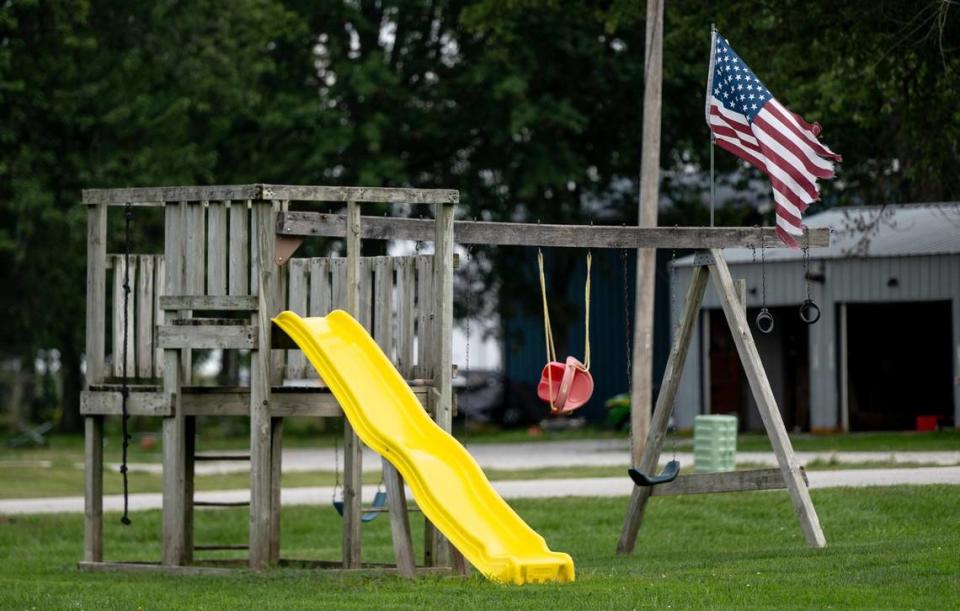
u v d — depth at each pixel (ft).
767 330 160.04
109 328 429.79
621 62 447.42
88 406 159.94
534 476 266.98
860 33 249.96
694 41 311.88
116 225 387.14
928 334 398.62
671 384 166.09
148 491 269.64
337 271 163.02
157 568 154.71
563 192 499.10
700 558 157.07
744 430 400.26
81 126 367.25
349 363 144.87
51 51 351.25
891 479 220.23
